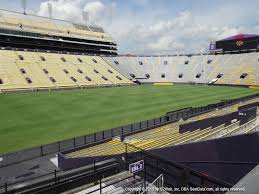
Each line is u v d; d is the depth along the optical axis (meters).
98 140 24.34
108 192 9.27
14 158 21.12
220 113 30.89
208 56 106.38
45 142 24.86
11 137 26.39
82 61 95.38
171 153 15.04
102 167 12.15
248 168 13.84
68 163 18.34
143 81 99.50
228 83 85.56
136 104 45.59
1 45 92.50
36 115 36.06
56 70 80.88
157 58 112.12
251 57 94.25
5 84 63.78
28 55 83.12
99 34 124.25
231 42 100.31
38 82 70.25
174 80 98.44
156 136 23.05
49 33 102.12
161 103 46.91
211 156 15.91
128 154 13.07
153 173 9.78
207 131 23.81
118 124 31.53
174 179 8.89
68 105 44.06
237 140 16.59
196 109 36.72
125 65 106.62
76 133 27.78
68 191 10.63
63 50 111.75
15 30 91.94
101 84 82.44
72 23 121.75
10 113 37.31
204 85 87.19
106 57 109.00
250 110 27.09
